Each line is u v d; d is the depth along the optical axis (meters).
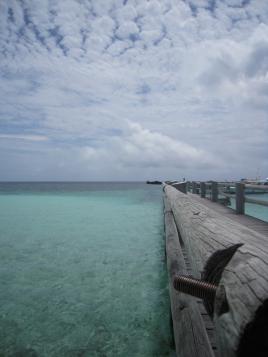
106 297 4.57
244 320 0.92
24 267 6.13
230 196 8.98
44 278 5.47
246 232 1.98
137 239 9.07
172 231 5.90
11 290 4.85
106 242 8.59
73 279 5.37
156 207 20.16
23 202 25.02
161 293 4.72
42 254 7.20
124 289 4.91
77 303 4.34
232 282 1.15
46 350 3.15
